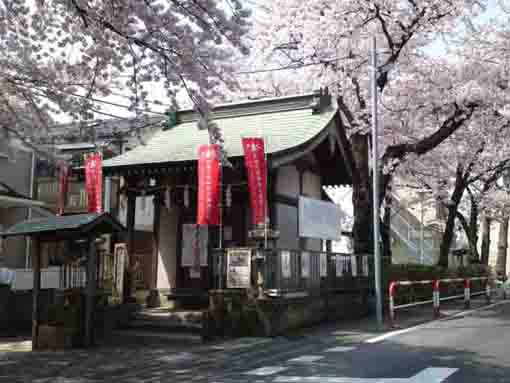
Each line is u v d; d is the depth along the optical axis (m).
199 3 8.56
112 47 9.63
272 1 18.72
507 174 28.81
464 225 29.23
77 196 19.39
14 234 10.84
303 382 6.91
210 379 7.43
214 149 12.06
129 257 14.27
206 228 14.90
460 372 7.25
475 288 25.55
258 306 11.09
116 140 12.04
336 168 17.20
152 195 15.23
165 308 14.64
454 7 17.36
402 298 17.92
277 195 14.19
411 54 19.33
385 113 18.66
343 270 14.67
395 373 7.24
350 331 11.80
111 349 10.32
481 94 17.91
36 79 9.83
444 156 24.09
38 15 9.34
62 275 11.62
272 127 15.30
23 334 13.16
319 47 17.58
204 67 9.41
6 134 10.46
